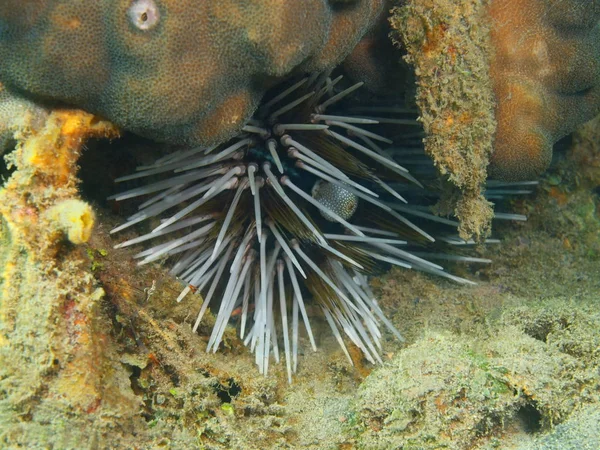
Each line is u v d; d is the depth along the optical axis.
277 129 0.37
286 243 0.39
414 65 0.34
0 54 0.30
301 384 0.37
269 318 0.39
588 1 0.34
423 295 0.42
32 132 0.31
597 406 0.32
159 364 0.34
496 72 0.35
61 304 0.30
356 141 0.40
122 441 0.31
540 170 0.36
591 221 0.45
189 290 0.36
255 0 0.30
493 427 0.33
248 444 0.33
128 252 0.36
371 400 0.33
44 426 0.30
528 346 0.34
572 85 0.35
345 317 0.40
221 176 0.37
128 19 0.29
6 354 0.29
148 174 0.35
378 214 0.42
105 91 0.30
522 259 0.44
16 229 0.30
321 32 0.31
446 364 0.33
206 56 0.30
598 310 0.36
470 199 0.36
